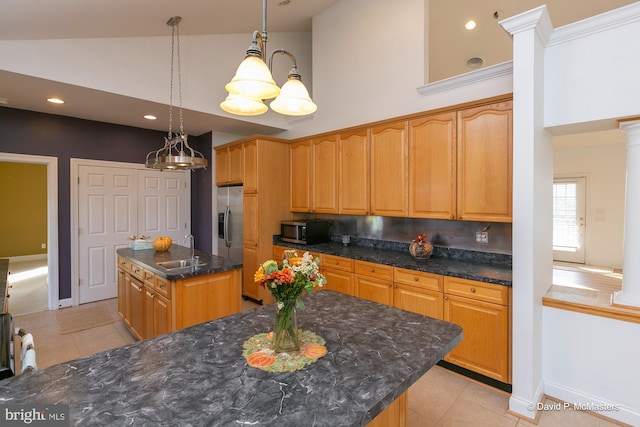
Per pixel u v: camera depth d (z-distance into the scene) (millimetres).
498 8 4062
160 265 2834
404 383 1070
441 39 4613
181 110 3926
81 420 863
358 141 3656
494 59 5023
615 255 6051
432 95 3238
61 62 3014
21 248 7355
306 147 4305
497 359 2340
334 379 1076
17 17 2395
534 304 2092
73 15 2578
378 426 1424
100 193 4492
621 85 1909
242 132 5203
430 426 2025
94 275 4477
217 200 5117
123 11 2740
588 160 6305
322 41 4312
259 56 1407
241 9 3363
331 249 3758
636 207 2016
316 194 4180
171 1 2795
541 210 2205
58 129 4125
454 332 1468
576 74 2062
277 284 1232
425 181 3074
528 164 2031
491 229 2961
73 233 4273
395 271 2963
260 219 4305
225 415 891
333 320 1612
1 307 1768
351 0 3963
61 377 1081
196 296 2605
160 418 876
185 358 1220
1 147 3738
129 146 4723
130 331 3473
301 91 1544
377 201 3479
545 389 2311
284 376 1094
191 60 3891
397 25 3514
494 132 2631
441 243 3312
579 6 3924
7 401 947
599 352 2096
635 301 2020
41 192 7602
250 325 1562
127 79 3410
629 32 1878
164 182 5129
